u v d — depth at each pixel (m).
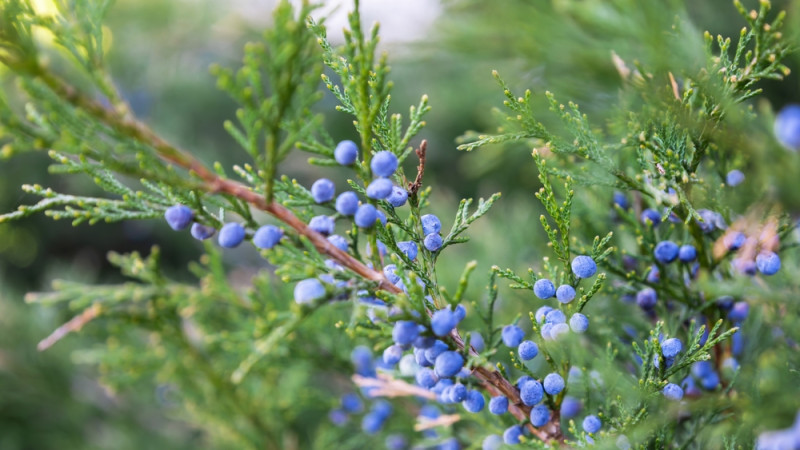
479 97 0.76
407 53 0.58
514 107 0.33
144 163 0.30
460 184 0.91
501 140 0.34
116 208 0.32
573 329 0.31
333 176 0.94
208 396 0.48
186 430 0.70
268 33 0.29
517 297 0.42
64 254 1.20
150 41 1.01
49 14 0.29
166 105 1.07
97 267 1.22
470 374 0.32
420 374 0.32
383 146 0.34
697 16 0.48
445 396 0.32
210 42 1.02
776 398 0.30
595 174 0.35
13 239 1.14
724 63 0.33
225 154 1.08
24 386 0.69
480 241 0.58
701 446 0.34
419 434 0.44
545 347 0.32
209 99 1.07
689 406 0.30
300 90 0.30
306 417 0.60
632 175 0.37
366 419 0.43
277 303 0.43
